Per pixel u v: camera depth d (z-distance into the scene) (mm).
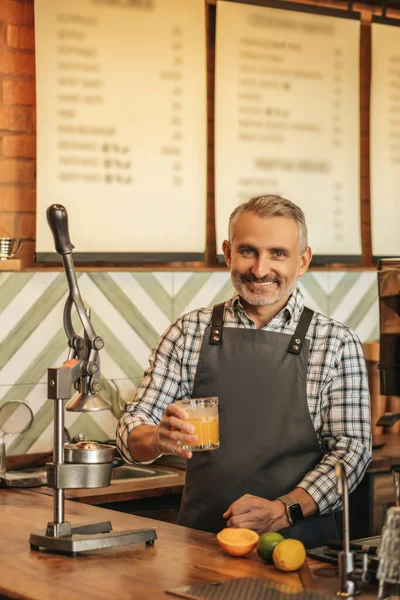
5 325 3994
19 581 2072
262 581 2045
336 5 4980
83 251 4270
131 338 4316
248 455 2836
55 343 4117
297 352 2885
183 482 3691
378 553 2064
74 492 3428
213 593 1946
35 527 2670
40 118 4164
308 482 2688
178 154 4488
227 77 4625
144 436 2734
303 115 4848
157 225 4445
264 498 2811
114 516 2826
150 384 3002
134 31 4344
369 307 5059
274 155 4773
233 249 2859
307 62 4848
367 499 3975
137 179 4387
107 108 4301
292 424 2846
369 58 5102
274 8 4734
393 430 4684
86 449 2365
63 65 4195
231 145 4641
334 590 2006
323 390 2861
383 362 2504
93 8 4238
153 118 4414
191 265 4613
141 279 4340
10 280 3994
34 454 4047
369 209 5141
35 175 4230
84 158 4266
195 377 2963
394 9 5176
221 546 2328
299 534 2729
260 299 2824
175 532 2578
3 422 3852
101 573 2139
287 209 2820
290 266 2820
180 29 4457
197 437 2457
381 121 5129
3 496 3283
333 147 4949
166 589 1996
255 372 2898
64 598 1944
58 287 4117
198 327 3006
